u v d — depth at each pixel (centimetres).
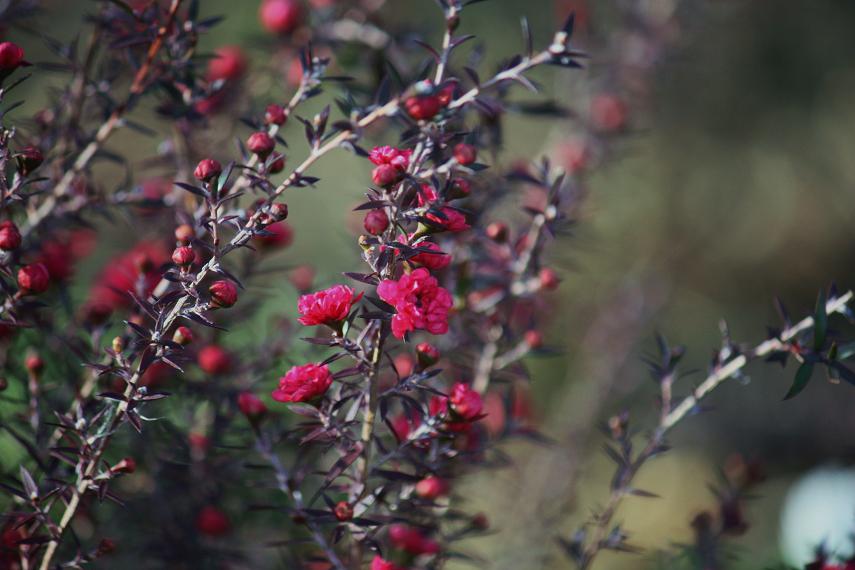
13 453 70
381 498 63
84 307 70
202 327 70
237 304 71
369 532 63
